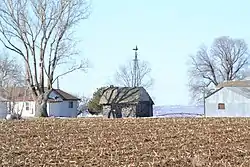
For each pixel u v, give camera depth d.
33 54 111.00
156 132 55.06
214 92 139.00
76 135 53.47
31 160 38.59
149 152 41.59
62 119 75.94
